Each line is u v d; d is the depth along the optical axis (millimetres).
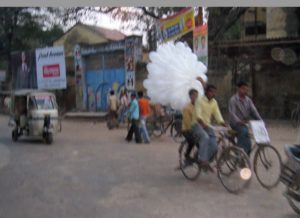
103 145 13227
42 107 14180
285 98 20766
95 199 6832
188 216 5770
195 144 7945
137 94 14344
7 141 14859
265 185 7141
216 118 7773
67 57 28656
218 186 7504
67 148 12766
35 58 27750
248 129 7555
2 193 7426
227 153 7234
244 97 7746
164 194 7020
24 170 9469
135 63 23125
